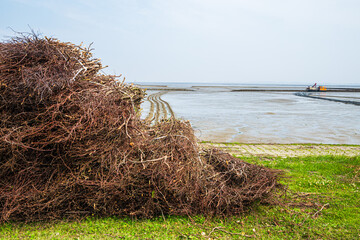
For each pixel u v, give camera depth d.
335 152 10.34
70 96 4.18
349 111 29.02
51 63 4.43
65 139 3.77
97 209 4.09
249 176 5.26
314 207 4.90
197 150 5.07
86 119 4.12
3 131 3.88
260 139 13.88
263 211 4.66
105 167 4.12
